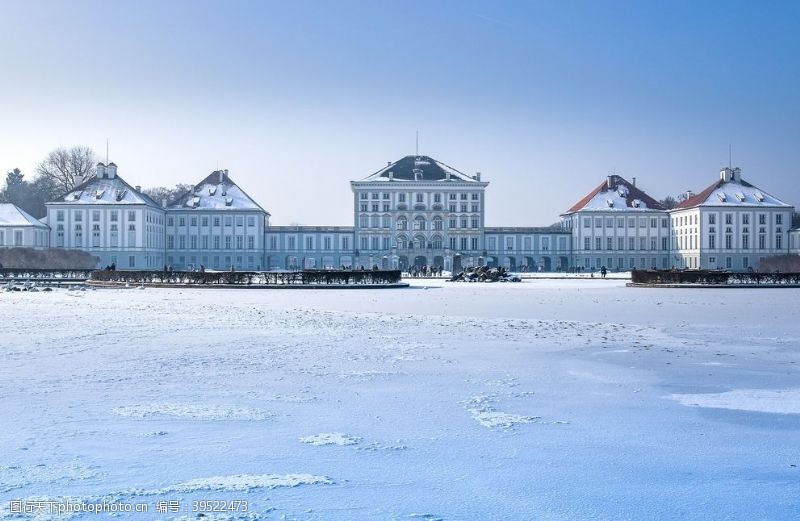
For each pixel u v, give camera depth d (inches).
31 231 5162.4
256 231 5949.8
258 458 460.8
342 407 595.2
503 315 1448.1
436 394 646.5
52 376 713.6
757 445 497.7
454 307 1680.6
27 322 1237.1
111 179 5669.3
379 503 390.6
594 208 6245.1
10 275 3469.5
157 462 450.6
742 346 960.3
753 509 386.6
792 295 2272.4
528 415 574.9
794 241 5866.1
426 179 6151.6
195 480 420.8
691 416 574.6
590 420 560.4
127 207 5457.7
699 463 459.2
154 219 5708.7
